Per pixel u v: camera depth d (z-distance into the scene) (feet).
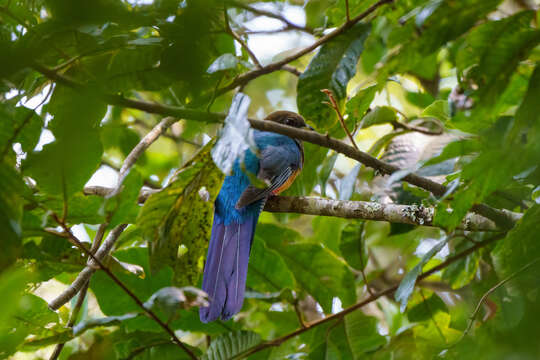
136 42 21.44
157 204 23.16
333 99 24.70
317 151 34.53
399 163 30.37
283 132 24.18
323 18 34.55
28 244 21.86
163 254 24.27
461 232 31.04
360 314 31.12
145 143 27.71
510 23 17.10
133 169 21.85
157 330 28.17
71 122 12.99
